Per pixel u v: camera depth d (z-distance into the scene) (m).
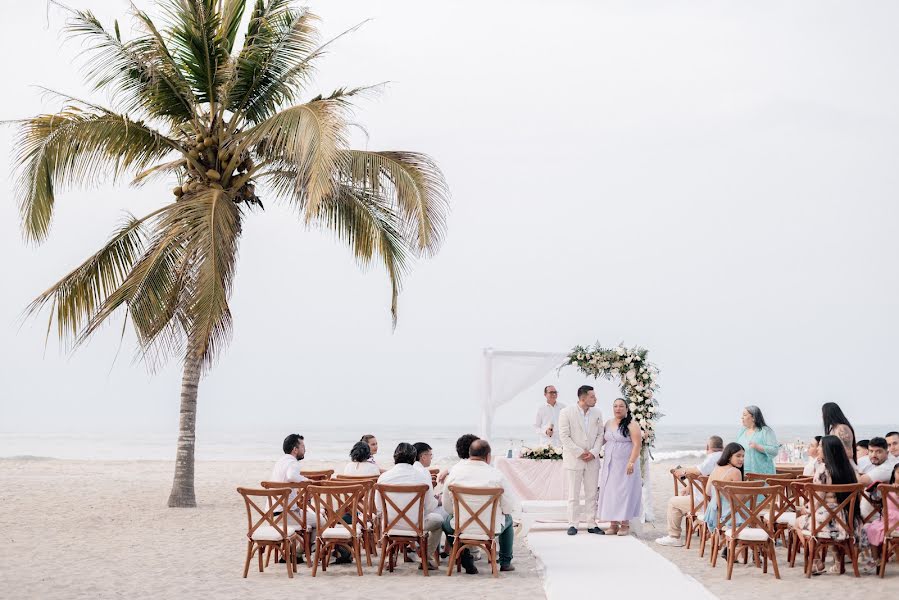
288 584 7.93
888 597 7.31
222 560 9.41
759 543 8.34
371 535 9.13
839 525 8.30
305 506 8.62
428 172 14.38
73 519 13.16
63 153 13.28
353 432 90.62
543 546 10.22
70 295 13.38
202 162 14.55
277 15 14.52
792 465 13.45
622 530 11.21
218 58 14.46
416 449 9.45
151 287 13.05
